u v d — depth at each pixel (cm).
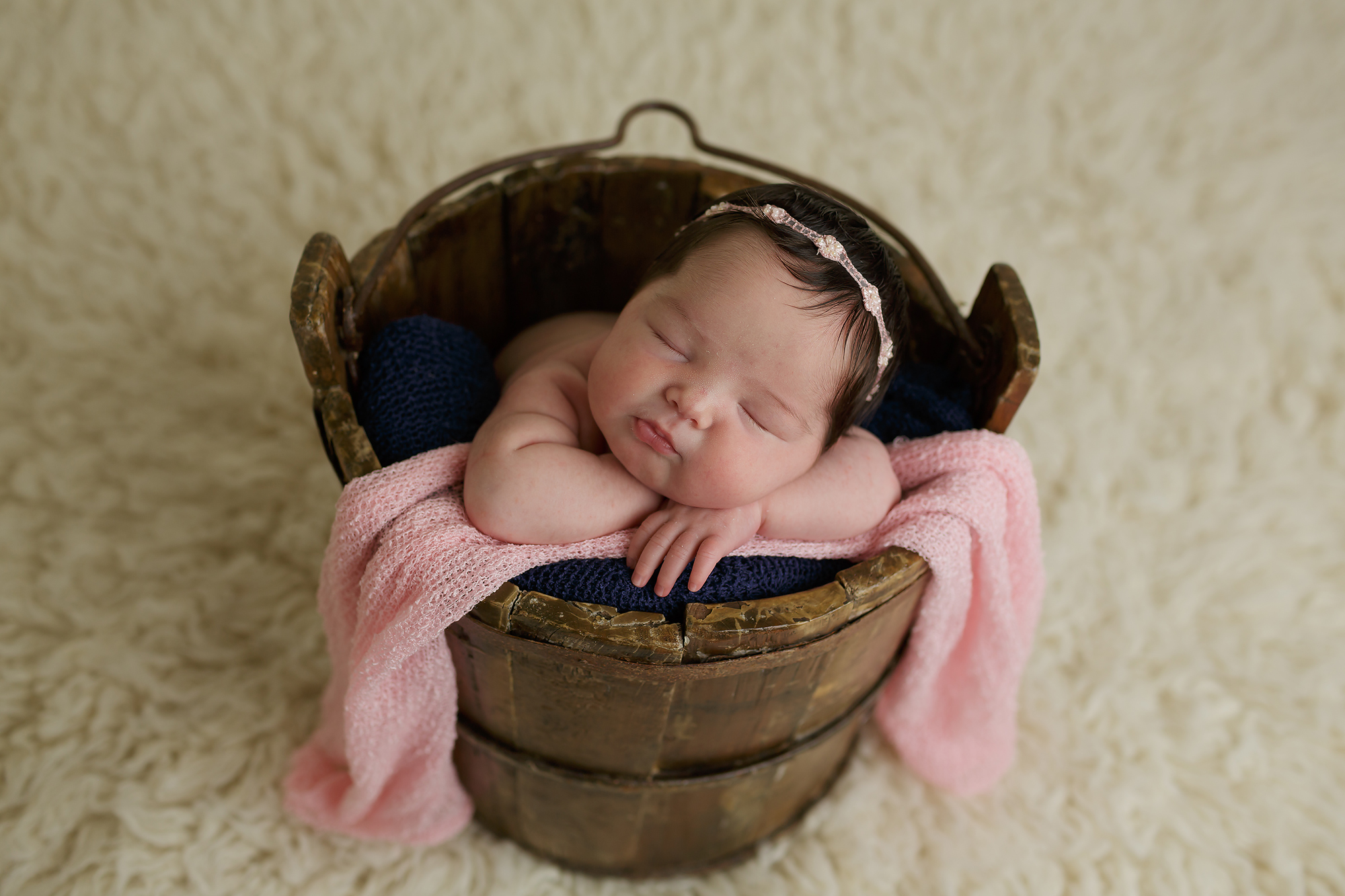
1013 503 108
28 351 163
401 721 105
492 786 120
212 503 153
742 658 89
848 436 108
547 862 129
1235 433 174
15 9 182
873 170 194
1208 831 133
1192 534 162
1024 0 210
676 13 202
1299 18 211
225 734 130
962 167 201
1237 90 209
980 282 185
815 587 100
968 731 128
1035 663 148
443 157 184
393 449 105
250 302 171
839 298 94
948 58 209
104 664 134
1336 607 154
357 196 181
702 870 129
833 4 208
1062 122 208
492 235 129
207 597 143
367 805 116
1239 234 196
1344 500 166
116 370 163
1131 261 192
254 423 162
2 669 132
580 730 102
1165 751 140
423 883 122
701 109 197
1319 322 185
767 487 97
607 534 98
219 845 122
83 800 123
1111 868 129
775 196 99
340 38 191
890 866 128
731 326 92
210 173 180
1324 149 204
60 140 178
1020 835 131
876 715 134
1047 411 172
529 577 93
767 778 116
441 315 132
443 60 193
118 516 150
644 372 94
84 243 172
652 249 140
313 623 142
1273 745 141
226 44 187
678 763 108
